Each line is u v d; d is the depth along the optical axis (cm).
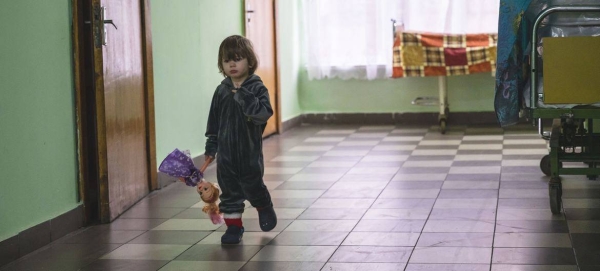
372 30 850
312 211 424
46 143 369
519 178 502
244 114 350
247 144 351
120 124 434
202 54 604
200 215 424
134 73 462
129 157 450
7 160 335
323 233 373
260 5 741
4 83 332
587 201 425
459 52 747
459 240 352
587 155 405
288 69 840
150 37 489
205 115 614
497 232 365
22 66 347
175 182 530
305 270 313
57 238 376
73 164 397
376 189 482
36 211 360
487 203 431
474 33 780
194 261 332
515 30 408
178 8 552
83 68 403
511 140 686
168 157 349
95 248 358
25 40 350
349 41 862
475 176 515
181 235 379
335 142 717
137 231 390
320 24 866
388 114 855
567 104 391
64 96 387
